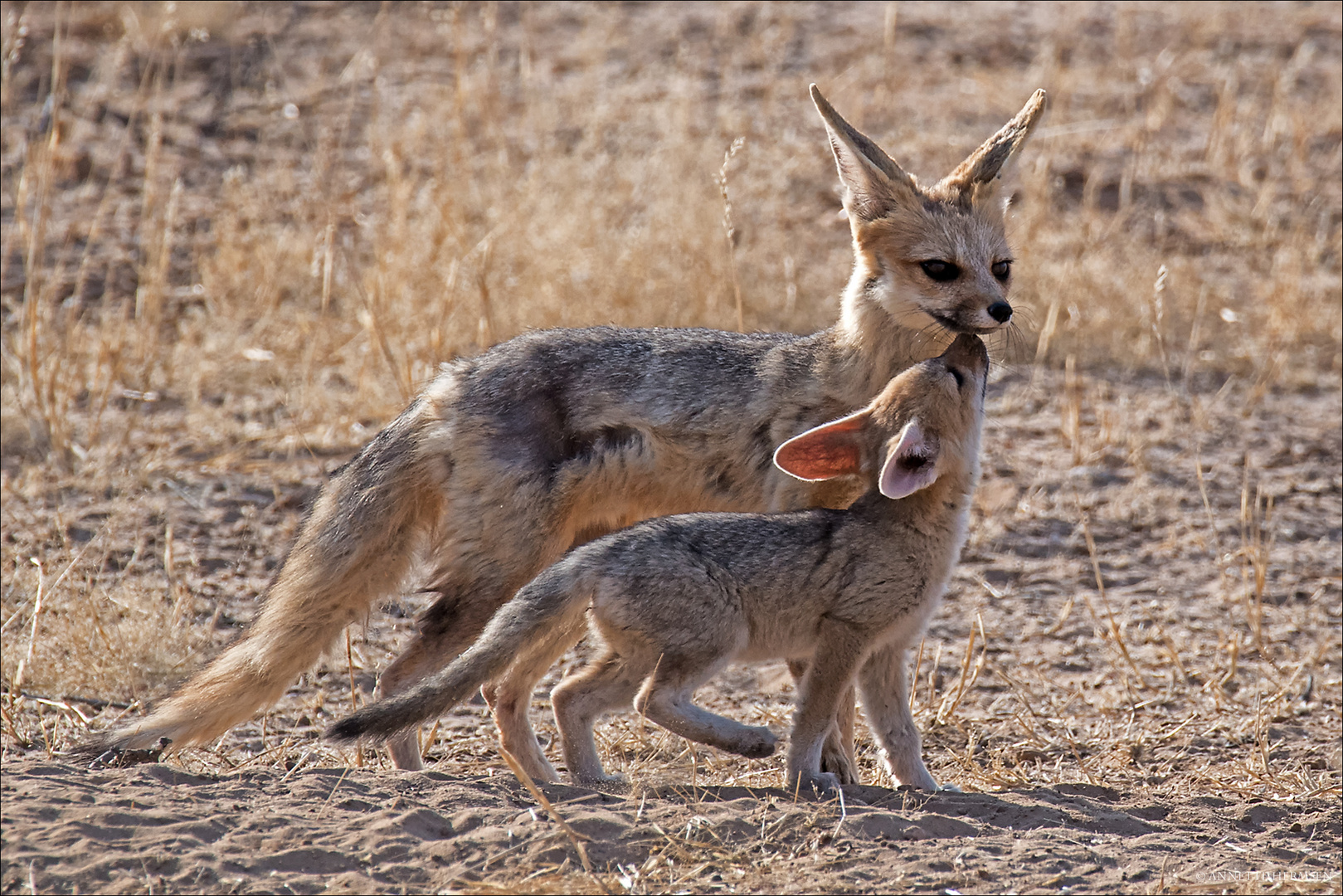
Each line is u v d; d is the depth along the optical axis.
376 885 5.96
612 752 9.08
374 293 16.08
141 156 21.06
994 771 9.05
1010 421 16.02
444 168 19.17
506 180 19.09
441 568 8.90
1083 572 13.03
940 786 8.09
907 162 21.14
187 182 20.55
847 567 7.59
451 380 8.98
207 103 22.81
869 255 9.09
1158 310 12.52
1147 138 22.89
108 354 15.59
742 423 8.77
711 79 24.27
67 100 22.22
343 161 21.17
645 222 18.62
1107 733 10.00
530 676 8.63
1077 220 19.94
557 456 8.74
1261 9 28.89
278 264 17.94
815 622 7.68
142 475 13.80
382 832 6.36
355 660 10.87
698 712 7.35
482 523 8.73
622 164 20.06
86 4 25.22
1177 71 25.44
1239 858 6.78
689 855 6.32
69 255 18.30
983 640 10.81
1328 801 8.19
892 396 8.03
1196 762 9.48
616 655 7.62
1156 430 15.81
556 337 9.04
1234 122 23.36
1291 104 23.98
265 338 16.67
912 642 8.05
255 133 22.08
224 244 18.02
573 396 8.82
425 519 9.08
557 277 16.92
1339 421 16.19
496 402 8.78
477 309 16.28
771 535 7.56
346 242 18.45
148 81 23.17
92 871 5.87
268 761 8.86
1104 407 16.30
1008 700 10.63
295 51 24.81
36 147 19.81
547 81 24.02
